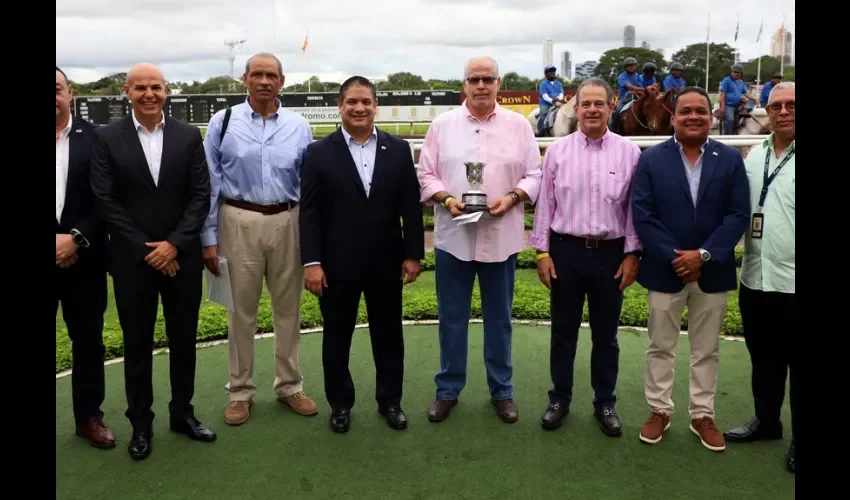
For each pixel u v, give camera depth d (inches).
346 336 151.1
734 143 368.2
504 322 155.3
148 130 137.1
